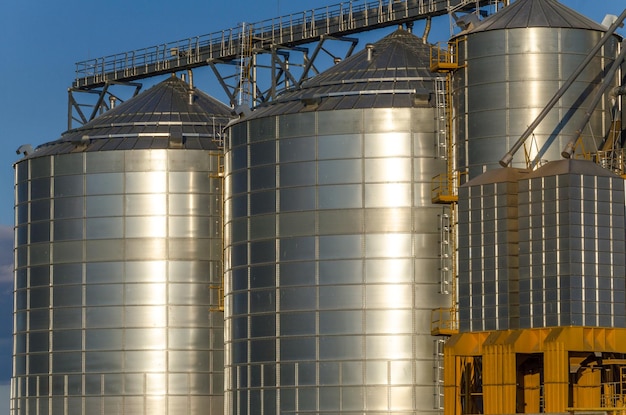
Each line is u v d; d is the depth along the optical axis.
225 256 136.50
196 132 149.12
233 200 133.75
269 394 127.94
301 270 127.38
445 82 126.56
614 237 112.25
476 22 124.38
